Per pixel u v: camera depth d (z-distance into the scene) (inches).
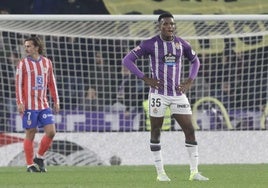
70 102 2058.3
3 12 2349.9
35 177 1409.9
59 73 2071.9
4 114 2028.8
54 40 2068.2
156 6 2347.4
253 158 1952.5
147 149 1931.6
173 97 1253.1
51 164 1920.5
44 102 1593.3
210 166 1769.2
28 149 1595.7
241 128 2071.9
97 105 2059.5
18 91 1566.2
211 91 2111.2
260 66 2097.7
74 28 1982.0
